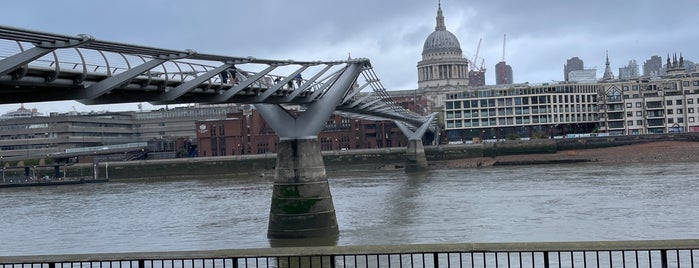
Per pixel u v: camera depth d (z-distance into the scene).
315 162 42.03
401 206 56.53
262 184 97.56
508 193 63.75
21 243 45.97
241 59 33.06
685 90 150.75
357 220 48.66
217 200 71.50
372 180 97.56
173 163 145.12
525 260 28.59
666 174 80.06
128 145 169.12
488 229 41.59
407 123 114.75
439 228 42.88
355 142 155.75
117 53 26.47
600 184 69.56
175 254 12.93
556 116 153.88
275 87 37.97
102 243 43.97
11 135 173.62
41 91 26.14
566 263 27.73
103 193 94.12
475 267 27.44
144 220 55.53
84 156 159.50
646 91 153.38
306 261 30.72
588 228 40.47
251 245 39.97
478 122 158.62
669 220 42.09
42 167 149.00
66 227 53.50
